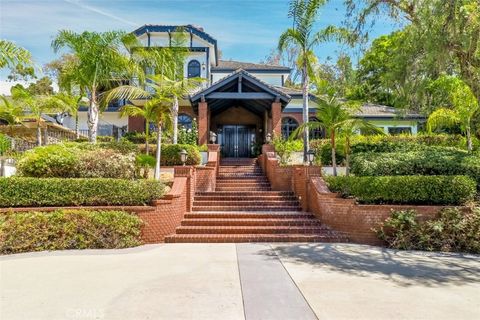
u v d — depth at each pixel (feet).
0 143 56.39
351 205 33.76
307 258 26.55
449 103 50.90
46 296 17.79
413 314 15.72
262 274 21.93
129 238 30.89
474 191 32.76
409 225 31.40
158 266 23.95
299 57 58.39
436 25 34.17
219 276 21.44
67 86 57.00
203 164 61.26
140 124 85.66
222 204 43.78
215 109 81.76
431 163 37.29
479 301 17.51
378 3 38.63
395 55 40.52
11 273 22.08
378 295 18.21
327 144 55.11
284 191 49.42
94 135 50.85
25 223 29.35
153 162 43.37
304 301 17.24
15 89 62.28
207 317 15.23
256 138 85.30
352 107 45.52
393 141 57.82
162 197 34.63
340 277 21.45
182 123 85.87
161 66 57.06
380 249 30.32
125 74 53.93
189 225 36.60
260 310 16.05
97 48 49.73
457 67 40.47
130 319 14.97
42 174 35.58
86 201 32.73
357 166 41.24
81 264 24.52
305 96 56.80
